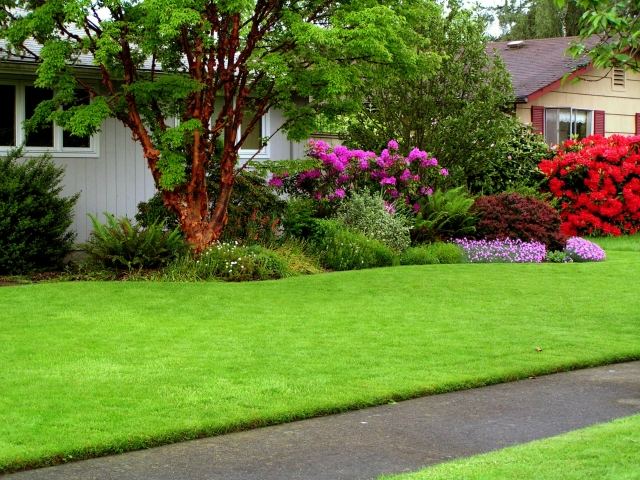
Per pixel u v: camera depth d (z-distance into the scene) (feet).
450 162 62.28
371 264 48.83
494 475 15.40
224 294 37.47
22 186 44.04
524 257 52.80
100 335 29.45
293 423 20.74
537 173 68.95
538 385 24.49
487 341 29.53
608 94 81.46
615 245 62.03
